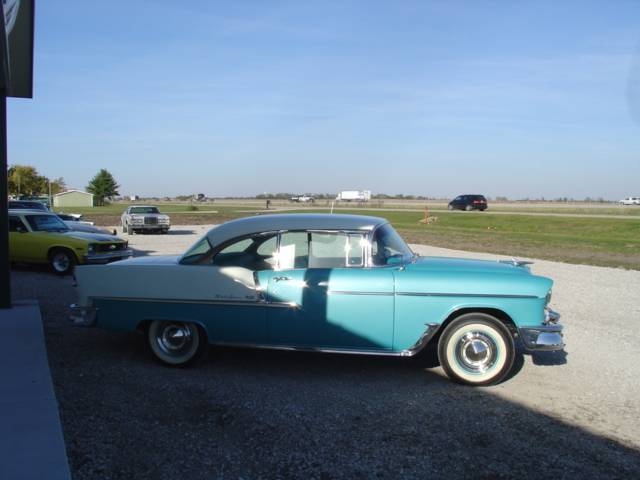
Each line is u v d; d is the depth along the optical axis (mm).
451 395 5074
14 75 9641
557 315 5543
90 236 13195
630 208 59688
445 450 3914
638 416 4641
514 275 5375
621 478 3557
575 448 3988
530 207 65062
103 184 106562
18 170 88812
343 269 5461
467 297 5285
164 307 5672
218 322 5578
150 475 3459
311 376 5562
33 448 3604
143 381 5262
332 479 3486
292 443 3975
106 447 3812
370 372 5730
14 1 9062
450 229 32312
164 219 29594
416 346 5359
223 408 4613
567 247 21266
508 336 5285
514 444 4035
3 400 4398
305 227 5617
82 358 5980
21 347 5867
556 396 5102
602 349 6836
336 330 5410
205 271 5586
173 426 4215
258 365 5898
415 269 5492
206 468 3576
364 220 5797
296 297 5430
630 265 15727
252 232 5688
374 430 4234
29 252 12742
